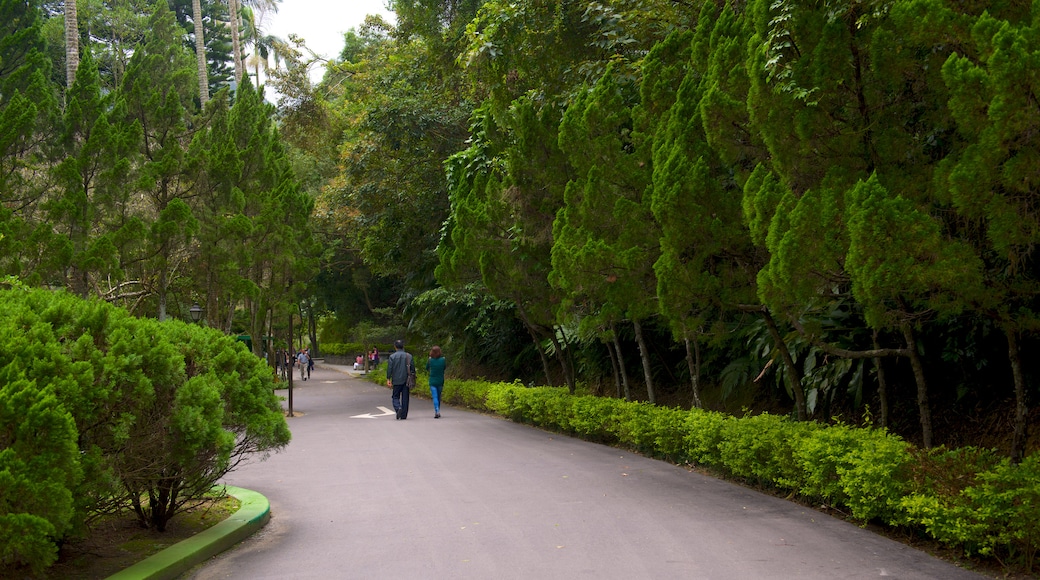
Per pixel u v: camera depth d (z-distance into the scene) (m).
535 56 15.52
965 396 10.02
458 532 7.03
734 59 9.05
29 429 4.80
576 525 7.15
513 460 11.41
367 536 7.05
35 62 19.11
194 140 20.64
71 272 16.14
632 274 11.05
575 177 14.45
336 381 41.06
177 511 7.50
